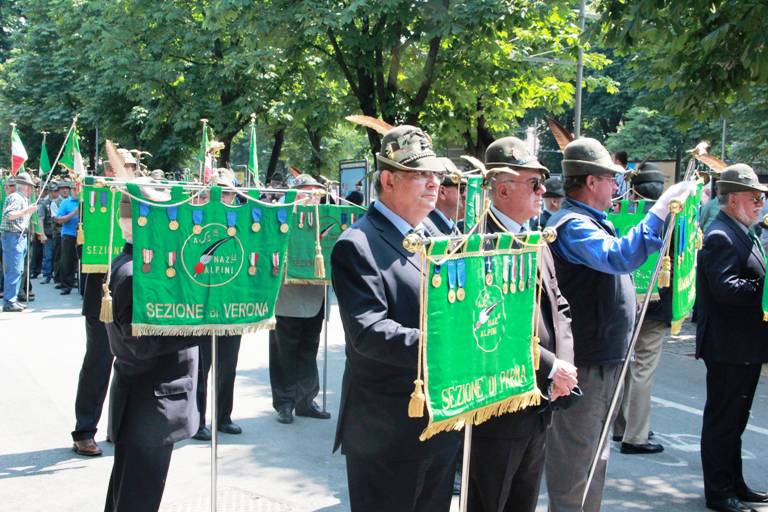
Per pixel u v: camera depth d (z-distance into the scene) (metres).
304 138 25.86
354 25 14.05
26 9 32.44
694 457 6.09
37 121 30.58
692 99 8.96
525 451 3.38
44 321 11.93
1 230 13.63
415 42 14.71
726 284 4.79
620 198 6.71
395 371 2.87
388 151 2.96
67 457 5.80
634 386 6.09
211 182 4.21
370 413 2.92
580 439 3.93
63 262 15.62
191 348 3.98
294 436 6.49
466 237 2.73
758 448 6.33
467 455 2.93
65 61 26.77
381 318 2.73
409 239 2.54
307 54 15.51
